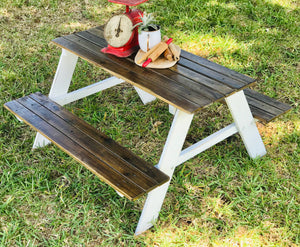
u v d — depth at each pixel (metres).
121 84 4.01
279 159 3.07
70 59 3.17
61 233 2.55
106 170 2.37
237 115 2.79
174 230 2.56
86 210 2.68
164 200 2.76
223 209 2.66
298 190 2.81
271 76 3.99
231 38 4.66
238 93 2.68
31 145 3.25
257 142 3.02
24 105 3.00
